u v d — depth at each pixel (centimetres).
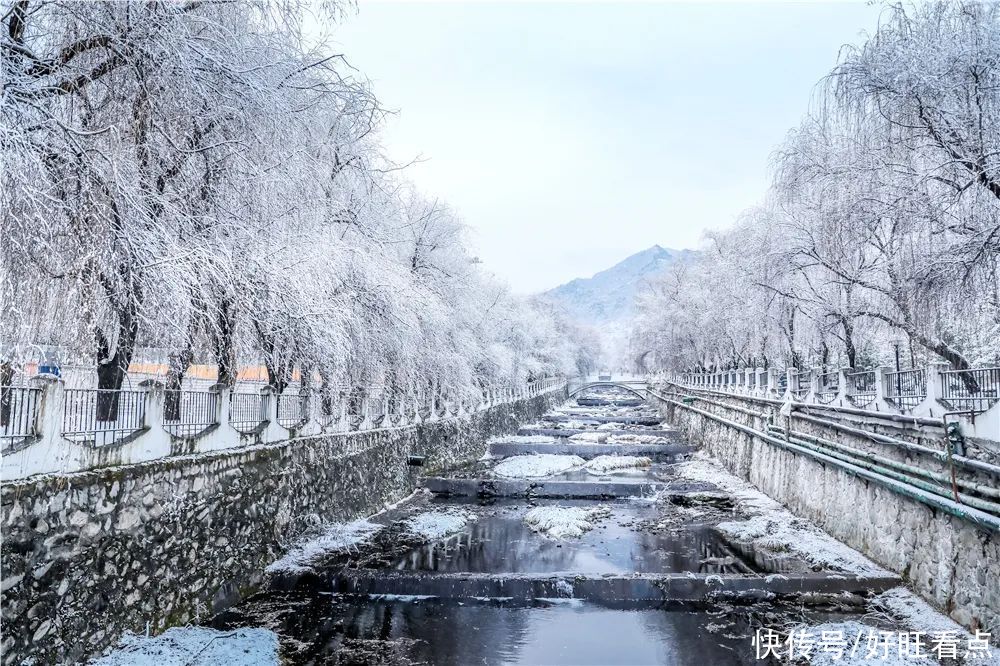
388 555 1471
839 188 1372
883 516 1359
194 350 1127
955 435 1069
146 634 879
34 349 927
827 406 1725
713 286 3272
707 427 3522
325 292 1273
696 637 1087
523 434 4244
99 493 796
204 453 1066
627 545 1659
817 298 1859
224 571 1112
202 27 1009
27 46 843
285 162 1166
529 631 1108
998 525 905
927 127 1162
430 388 2577
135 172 931
